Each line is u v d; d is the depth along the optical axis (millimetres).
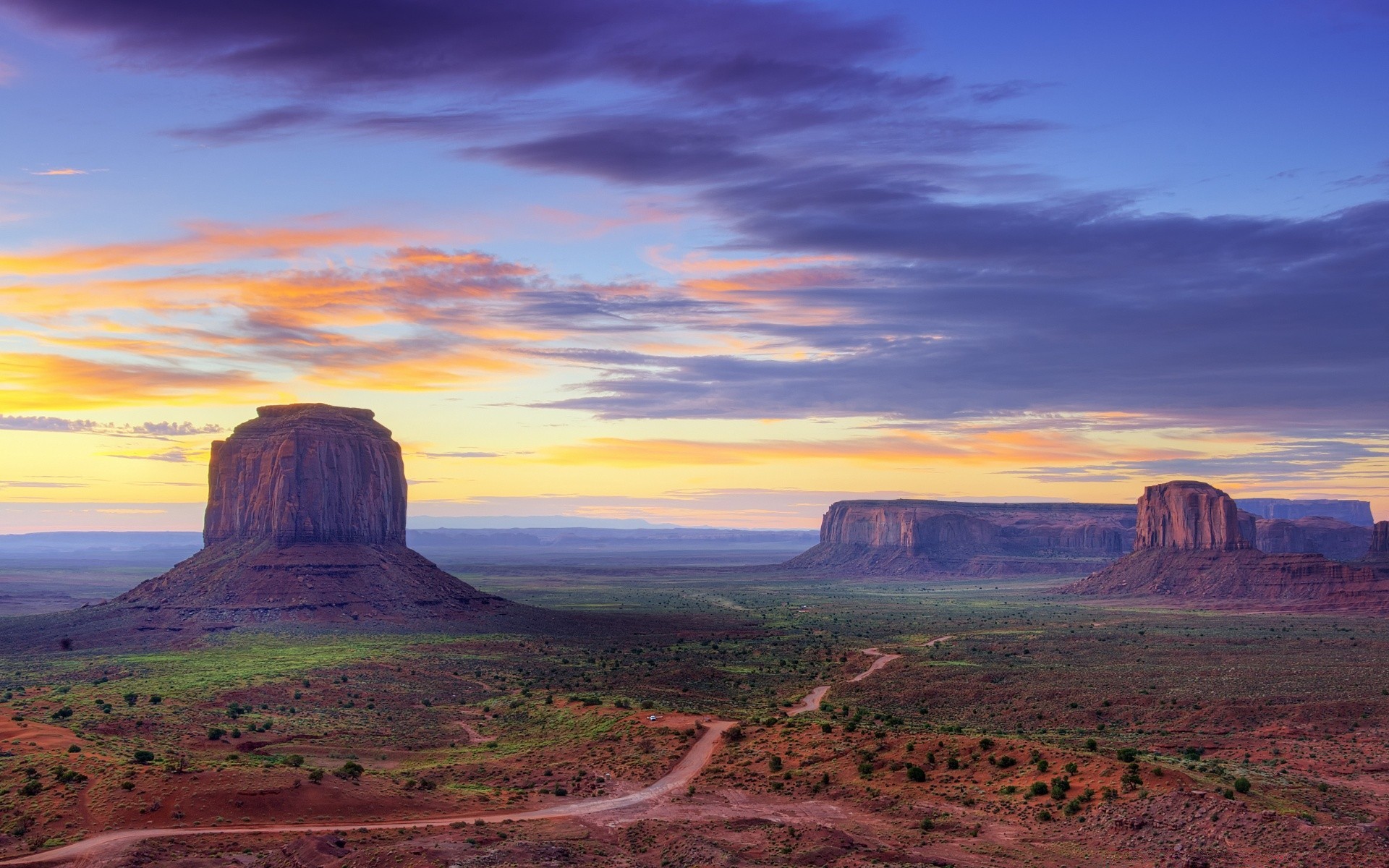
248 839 76312
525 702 145625
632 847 77500
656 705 141875
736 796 92625
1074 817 82250
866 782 93812
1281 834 73188
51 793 82938
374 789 90312
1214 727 132250
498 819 85688
